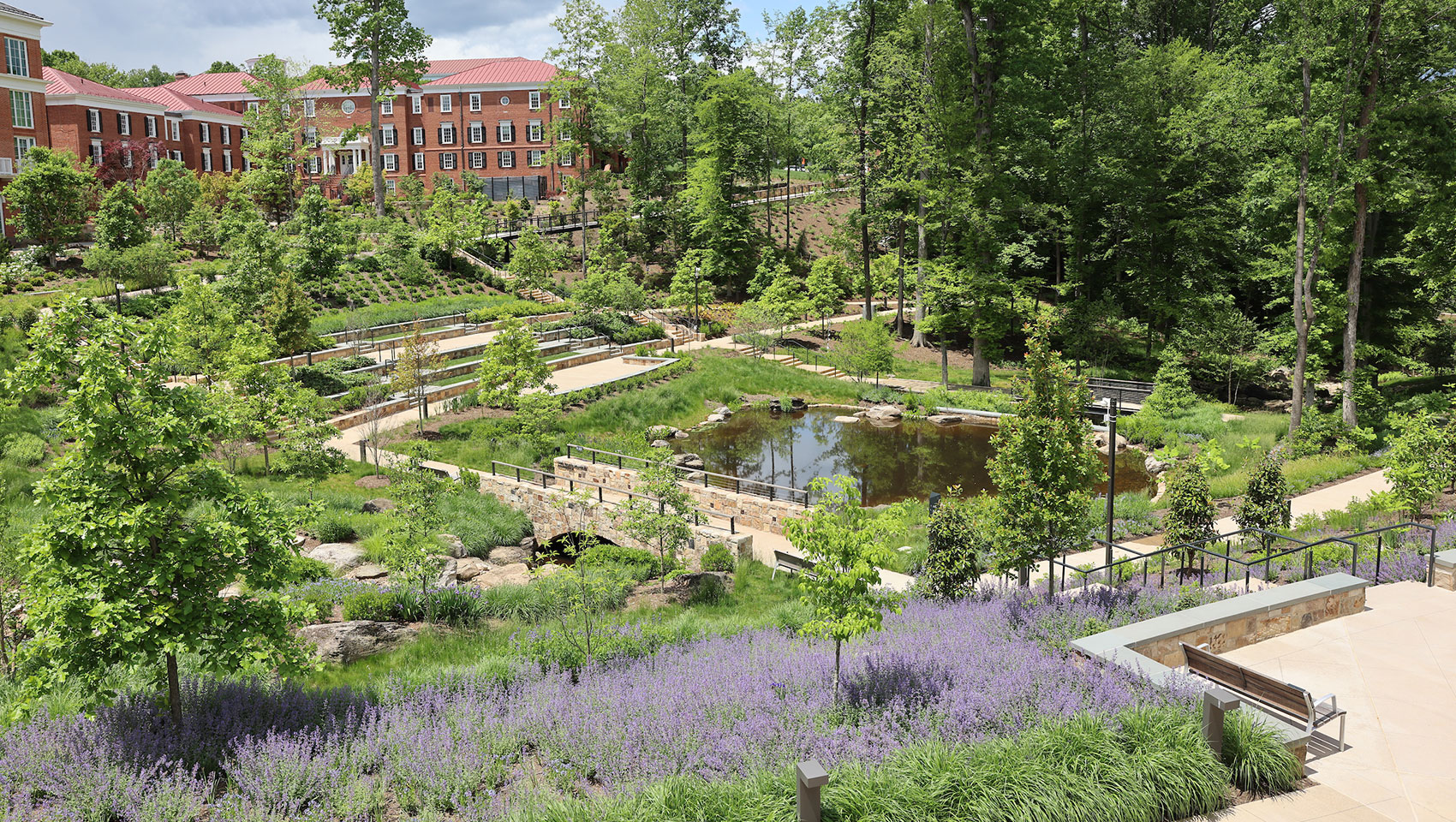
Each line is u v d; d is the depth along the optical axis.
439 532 20.84
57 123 63.16
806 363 47.41
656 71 66.25
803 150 71.44
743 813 7.43
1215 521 20.42
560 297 54.75
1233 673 9.39
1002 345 51.16
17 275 39.59
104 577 8.31
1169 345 42.25
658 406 37.91
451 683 11.08
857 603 10.05
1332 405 36.03
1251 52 52.75
